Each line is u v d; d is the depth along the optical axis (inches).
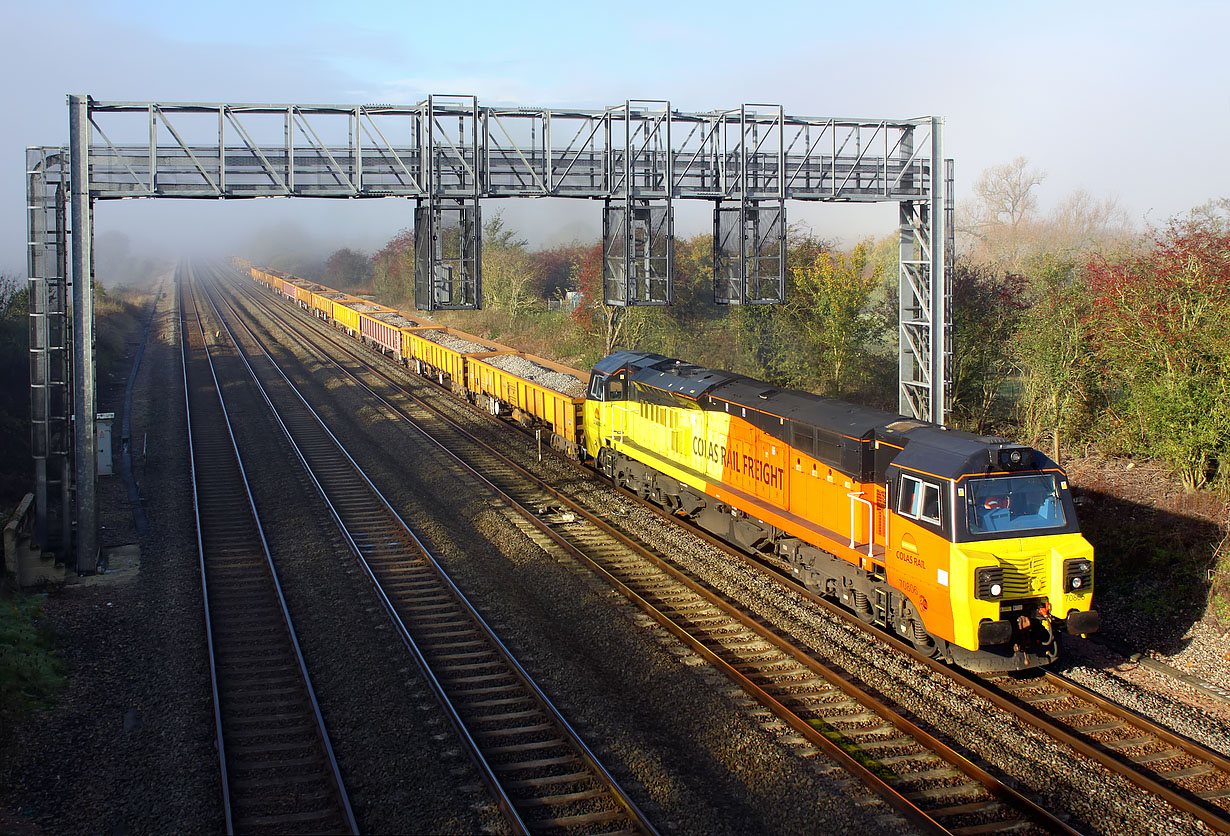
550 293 2731.3
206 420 1318.9
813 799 393.7
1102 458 859.4
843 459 594.9
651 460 880.3
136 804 395.9
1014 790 390.9
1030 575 495.5
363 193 761.6
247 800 397.7
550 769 419.8
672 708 479.2
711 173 829.2
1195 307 727.1
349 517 853.8
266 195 740.7
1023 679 515.5
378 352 2112.5
